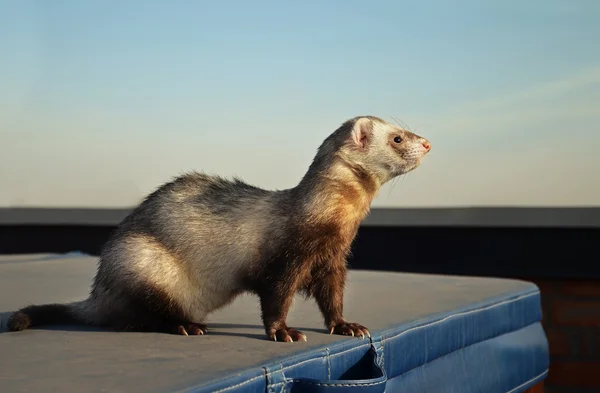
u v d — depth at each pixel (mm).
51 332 1222
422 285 1595
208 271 1232
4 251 2250
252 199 1243
